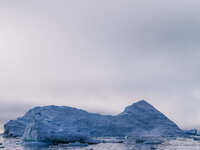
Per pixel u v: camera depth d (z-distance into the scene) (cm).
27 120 15412
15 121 15325
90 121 15425
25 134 10238
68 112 15375
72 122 14588
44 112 14600
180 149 7544
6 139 12588
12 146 8512
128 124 15888
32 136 9538
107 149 7575
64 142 9325
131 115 16662
